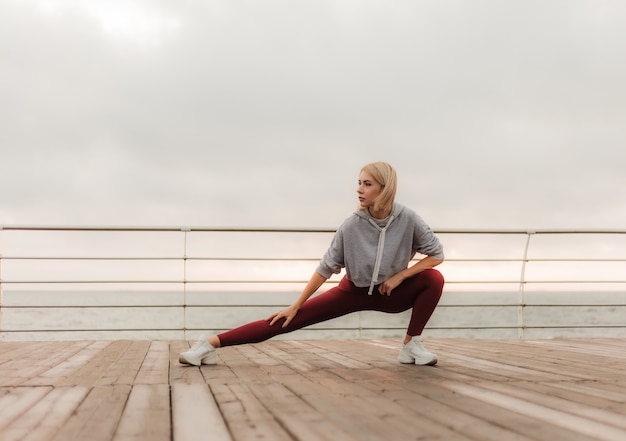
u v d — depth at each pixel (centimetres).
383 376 237
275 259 443
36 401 180
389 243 266
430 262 274
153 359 309
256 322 281
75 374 246
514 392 194
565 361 296
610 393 192
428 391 196
